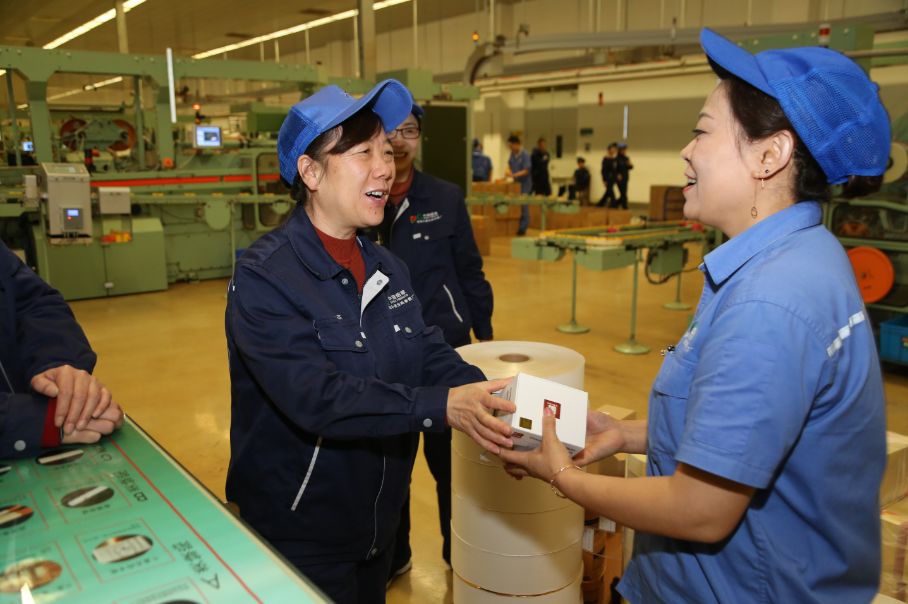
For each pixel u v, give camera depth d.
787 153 0.82
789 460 0.82
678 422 0.90
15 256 1.24
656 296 6.34
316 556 1.26
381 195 1.18
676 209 9.78
